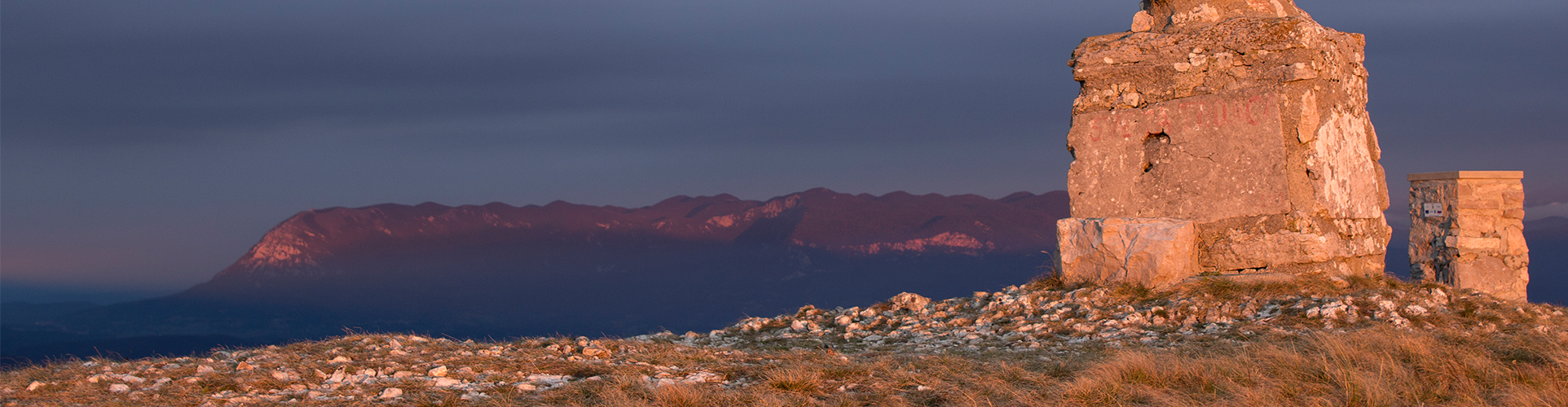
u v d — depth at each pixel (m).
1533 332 9.24
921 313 13.05
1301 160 12.47
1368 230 13.32
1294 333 9.64
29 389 7.46
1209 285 12.01
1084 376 7.52
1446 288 11.62
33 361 9.20
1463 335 8.77
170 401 7.04
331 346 10.16
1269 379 7.27
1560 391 6.56
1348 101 13.27
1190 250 12.67
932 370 8.26
